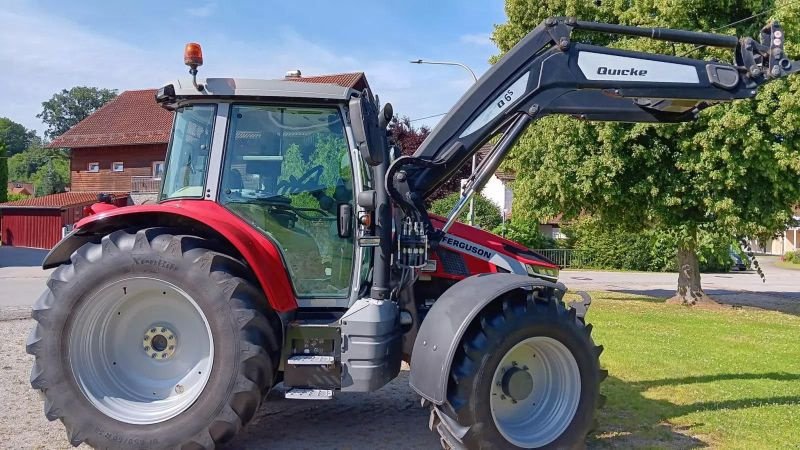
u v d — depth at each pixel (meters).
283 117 4.67
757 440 5.00
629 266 31.55
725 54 12.45
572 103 5.06
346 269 4.69
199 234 4.57
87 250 4.27
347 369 4.28
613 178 13.77
